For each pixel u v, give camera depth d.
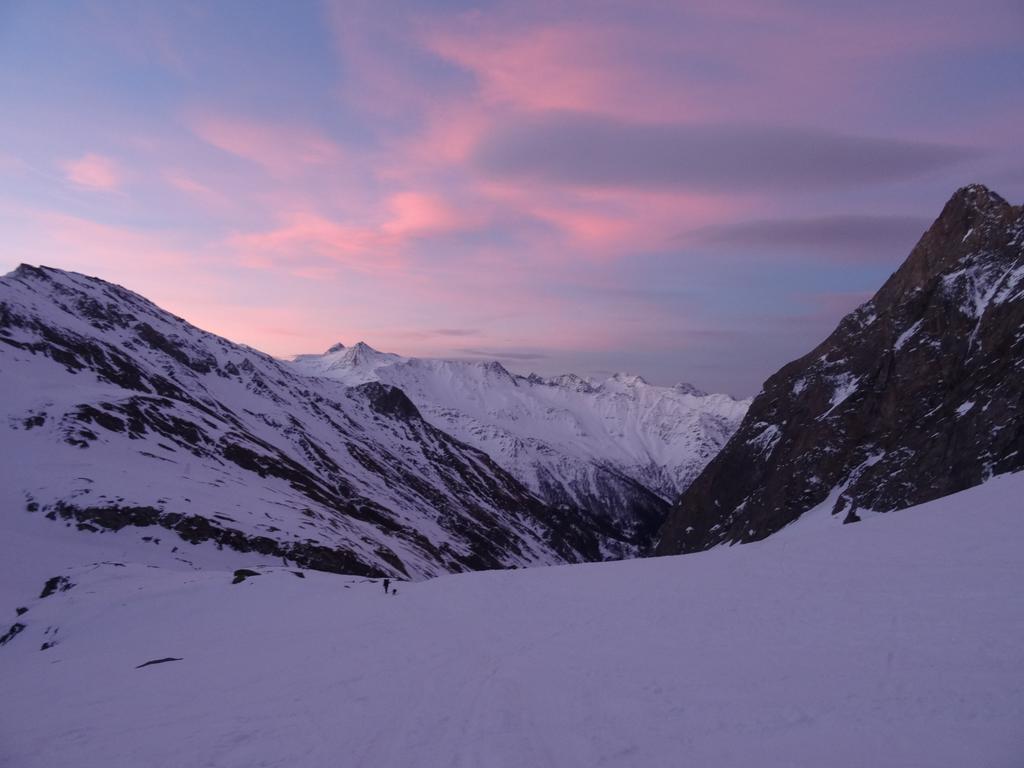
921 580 15.49
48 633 30.70
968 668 10.00
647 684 11.47
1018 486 21.97
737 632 14.03
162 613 30.02
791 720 9.00
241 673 17.14
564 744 9.24
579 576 25.48
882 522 22.94
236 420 165.88
